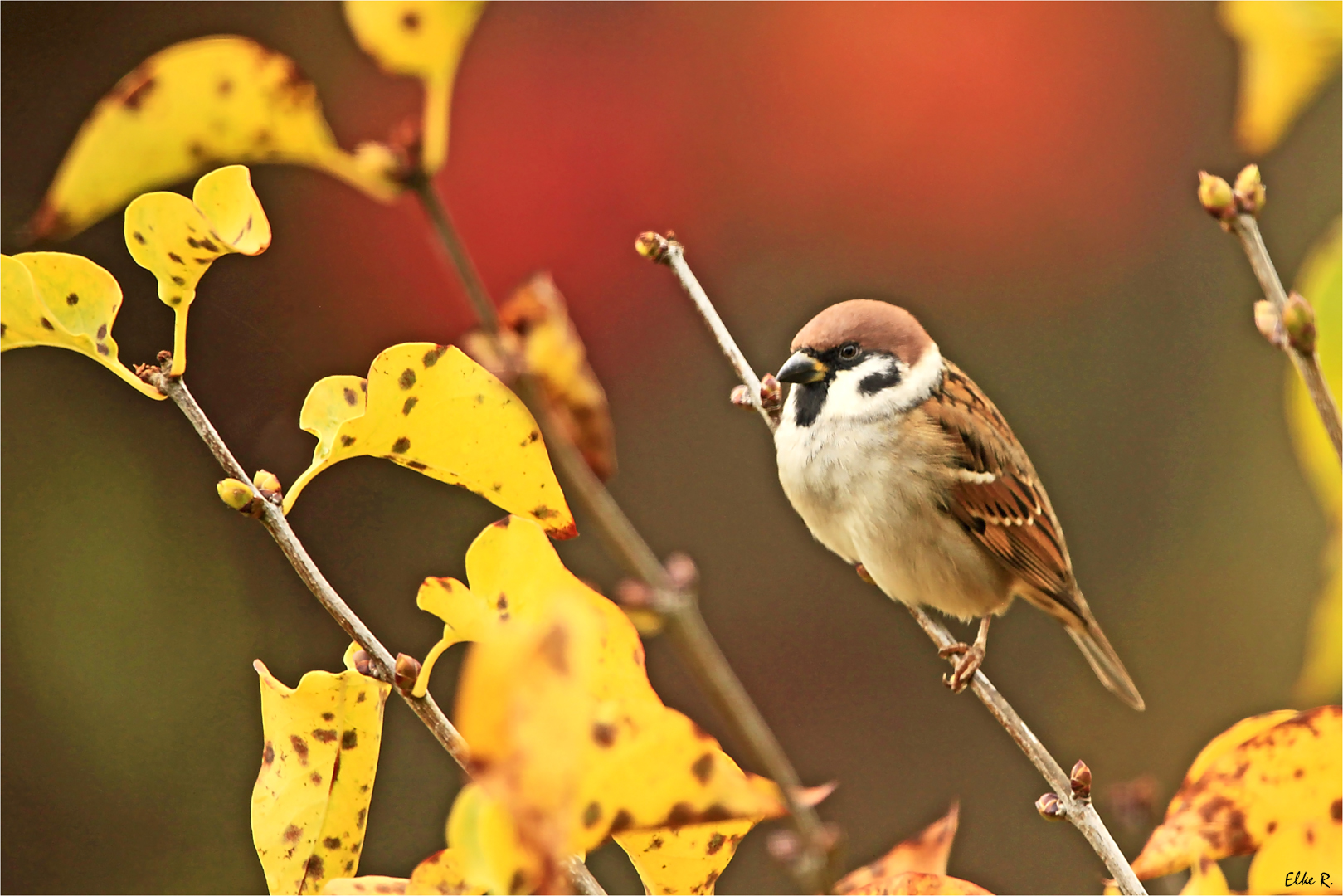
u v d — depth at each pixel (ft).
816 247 33.09
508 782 5.77
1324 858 9.34
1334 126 32.24
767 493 33.47
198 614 29.37
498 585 10.25
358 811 11.05
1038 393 35.04
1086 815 12.07
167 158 6.55
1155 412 35.35
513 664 5.82
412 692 10.51
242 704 29.07
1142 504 35.04
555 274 30.55
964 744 32.58
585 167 31.12
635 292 31.60
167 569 29.37
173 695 28.91
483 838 6.61
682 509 33.45
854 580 33.88
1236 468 34.91
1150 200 34.32
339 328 28.04
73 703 28.50
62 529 29.32
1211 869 9.37
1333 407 9.77
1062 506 34.91
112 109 6.41
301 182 28.22
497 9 31.50
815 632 33.35
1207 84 34.32
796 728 32.81
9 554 29.17
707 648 6.59
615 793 7.04
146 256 9.98
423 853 27.66
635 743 7.02
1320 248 10.32
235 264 28.09
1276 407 34.71
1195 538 34.71
